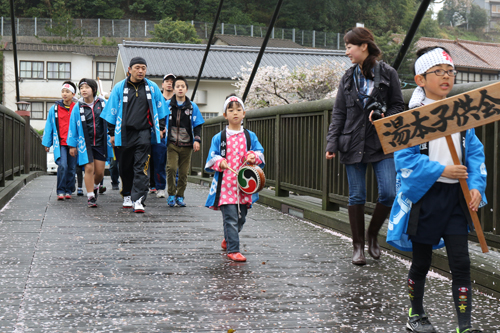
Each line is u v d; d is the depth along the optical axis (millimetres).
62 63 33344
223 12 47156
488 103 2119
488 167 3211
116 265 3439
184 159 6379
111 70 34438
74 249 3873
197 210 6066
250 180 3641
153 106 5734
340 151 3689
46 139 6883
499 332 2350
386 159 3568
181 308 2602
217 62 22375
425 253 2338
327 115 5148
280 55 22531
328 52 22969
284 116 6367
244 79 15109
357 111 3594
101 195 7551
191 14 52656
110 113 5715
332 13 38781
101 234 4480
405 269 3486
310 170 5656
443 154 2311
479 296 2904
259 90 14211
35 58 32844
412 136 2234
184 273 3287
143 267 3410
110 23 47812
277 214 5930
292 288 3002
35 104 33125
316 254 3902
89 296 2760
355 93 3592
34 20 45031
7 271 3217
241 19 44625
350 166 3678
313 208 5414
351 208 3684
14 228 4648
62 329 2273
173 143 6238
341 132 3715
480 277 2990
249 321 2434
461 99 2156
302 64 21297
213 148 3867
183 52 23125
